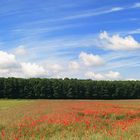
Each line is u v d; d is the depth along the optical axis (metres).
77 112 30.59
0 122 22.92
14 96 116.62
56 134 17.73
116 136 14.23
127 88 119.50
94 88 118.56
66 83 118.06
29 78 119.25
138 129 16.38
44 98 117.88
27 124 21.16
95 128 19.44
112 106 42.12
